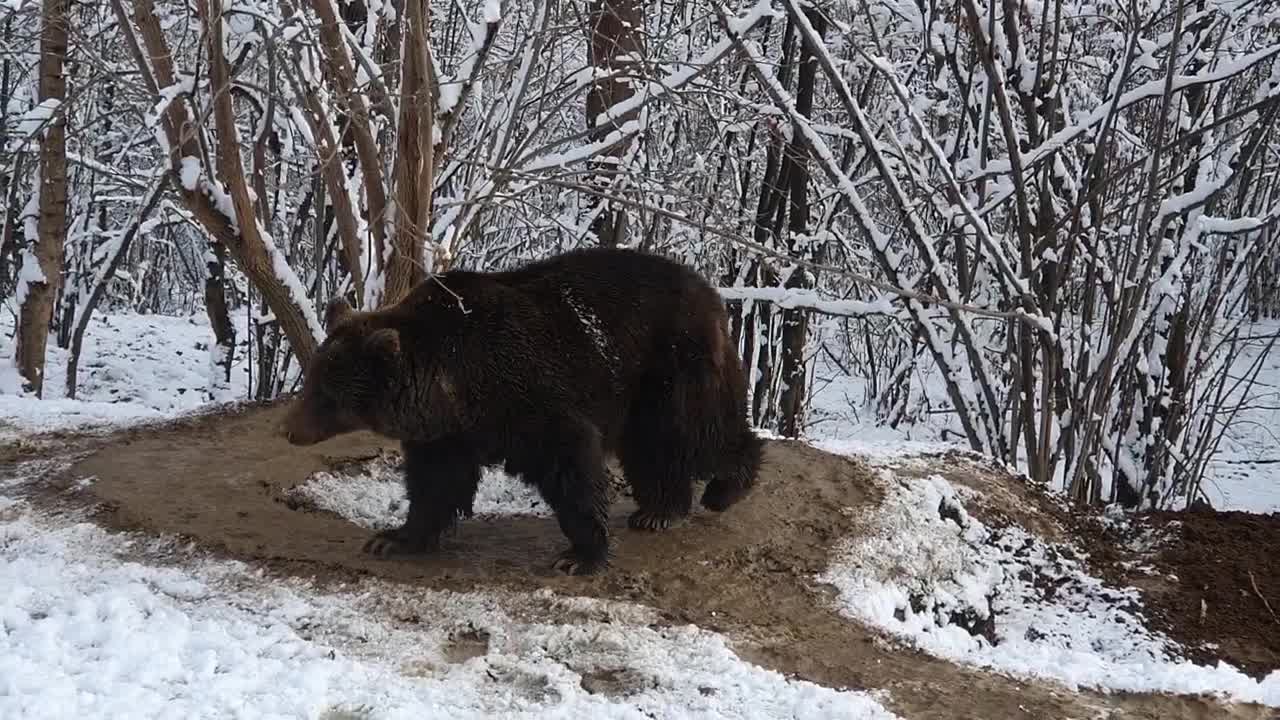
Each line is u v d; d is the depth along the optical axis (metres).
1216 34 10.53
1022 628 6.32
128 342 18.27
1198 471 10.09
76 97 8.00
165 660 4.00
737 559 5.68
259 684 3.92
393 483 6.69
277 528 5.73
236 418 7.55
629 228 11.97
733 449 5.95
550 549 5.79
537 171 8.03
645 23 11.88
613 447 5.75
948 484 7.01
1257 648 6.22
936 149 8.38
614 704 4.00
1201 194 8.48
